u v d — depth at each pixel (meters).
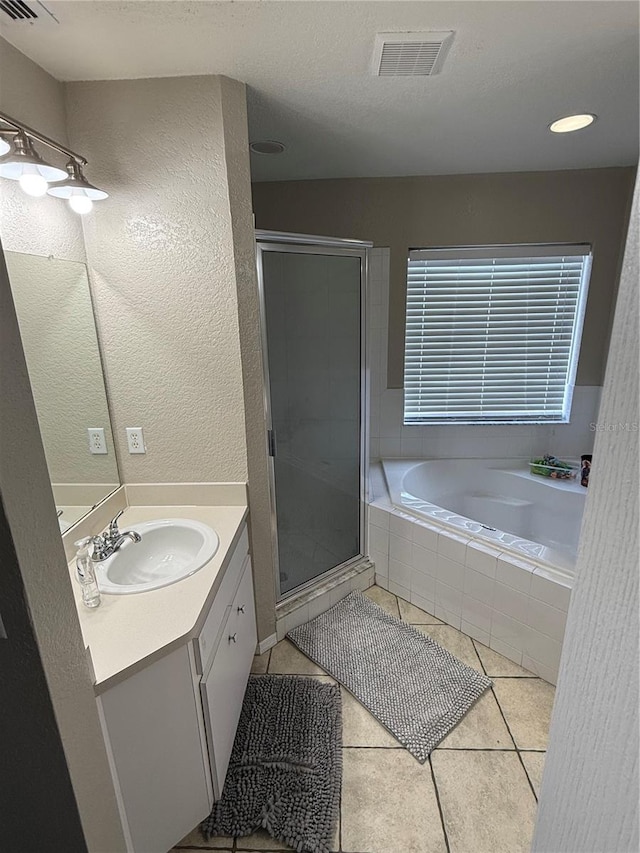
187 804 1.28
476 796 1.50
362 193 2.69
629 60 1.44
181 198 1.60
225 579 1.51
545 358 2.97
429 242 2.75
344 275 2.22
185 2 1.12
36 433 0.76
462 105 1.74
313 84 1.57
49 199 1.44
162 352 1.75
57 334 1.49
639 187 0.41
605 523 0.50
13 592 0.72
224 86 1.51
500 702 1.86
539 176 2.62
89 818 0.93
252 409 1.83
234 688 1.57
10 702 0.80
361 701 1.86
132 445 1.85
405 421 3.12
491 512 2.99
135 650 1.10
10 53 1.28
